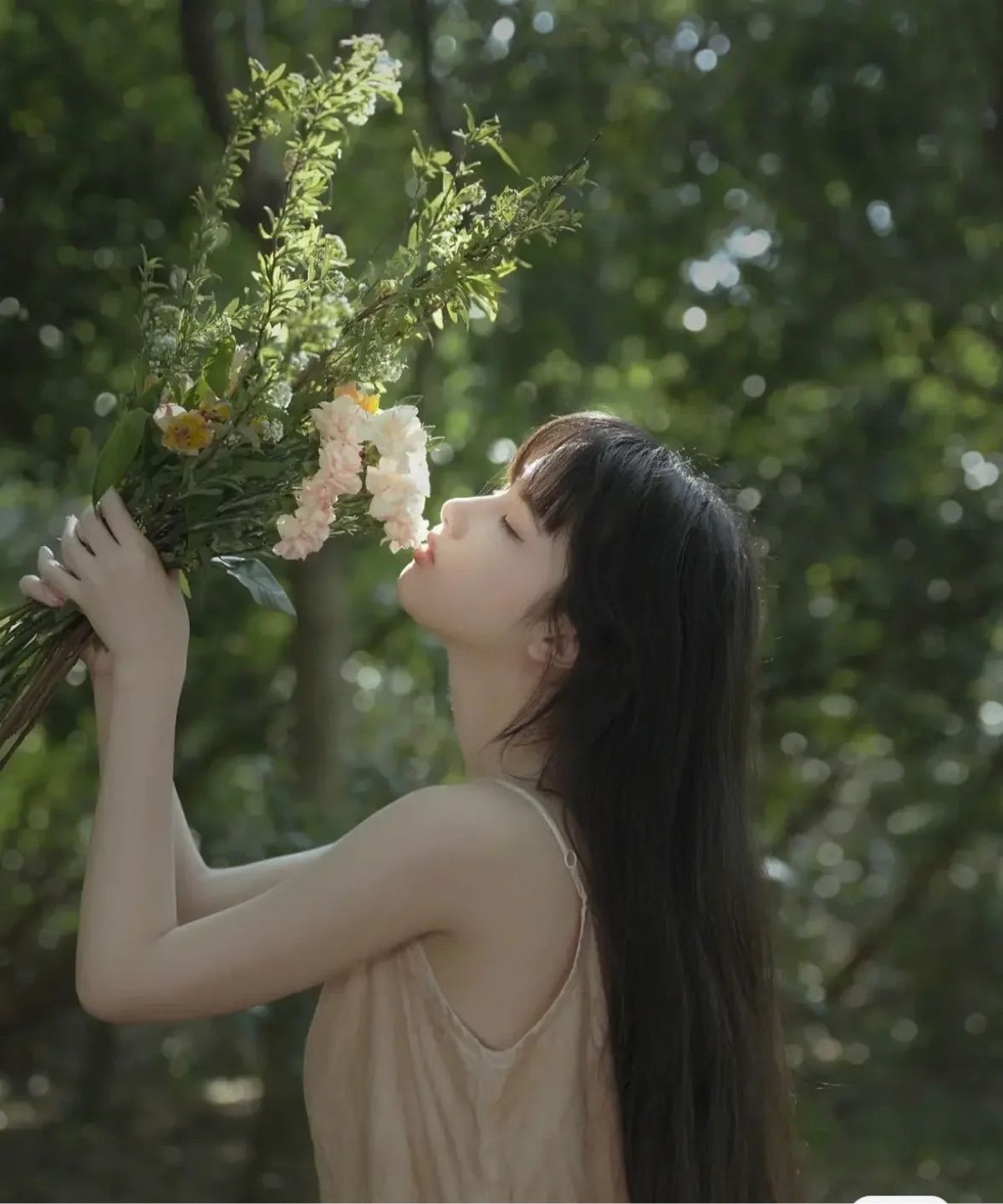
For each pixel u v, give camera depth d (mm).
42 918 6574
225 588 5527
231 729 6125
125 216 4898
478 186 1687
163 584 1649
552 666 1747
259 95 1767
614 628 1710
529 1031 1637
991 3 5574
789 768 7223
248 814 5496
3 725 1714
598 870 1685
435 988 1646
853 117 5523
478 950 1637
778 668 6277
